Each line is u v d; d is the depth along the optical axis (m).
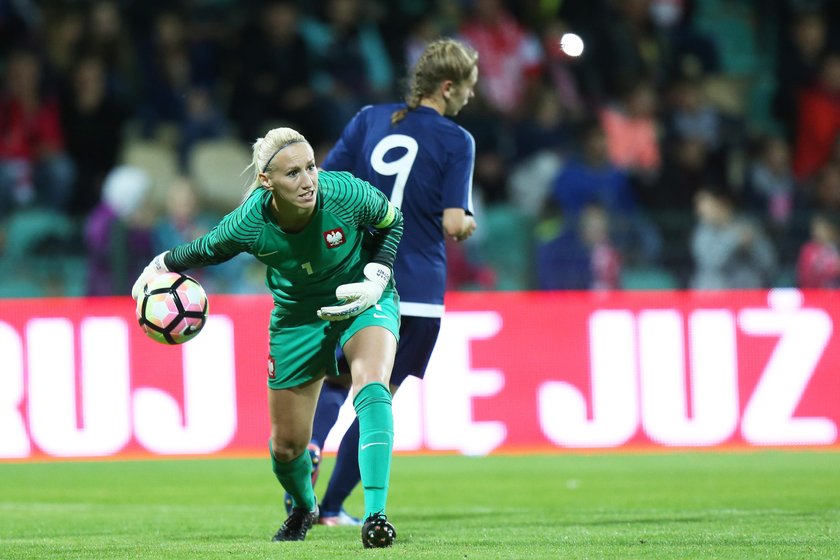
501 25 51.72
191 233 40.53
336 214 16.03
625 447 38.06
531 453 37.97
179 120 48.53
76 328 36.59
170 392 36.88
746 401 38.28
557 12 53.81
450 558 14.68
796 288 40.41
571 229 39.44
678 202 48.12
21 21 49.12
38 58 47.44
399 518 22.41
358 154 21.39
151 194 43.16
